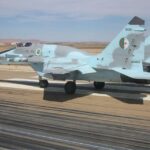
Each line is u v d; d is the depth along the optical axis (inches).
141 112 655.8
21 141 450.6
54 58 963.3
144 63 982.4
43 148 421.4
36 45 1021.8
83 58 918.4
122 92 911.7
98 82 953.5
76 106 709.9
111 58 858.1
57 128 520.4
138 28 813.9
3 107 692.1
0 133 490.3
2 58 1077.8
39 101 767.7
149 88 997.8
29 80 1172.5
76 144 439.5
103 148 424.5
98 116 612.1
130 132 500.4
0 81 1143.0
